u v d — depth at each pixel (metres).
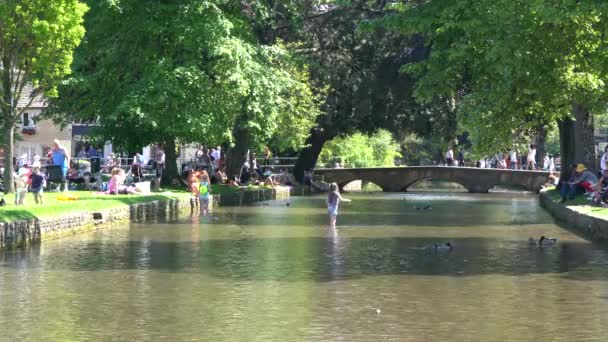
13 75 33.97
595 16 30.94
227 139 50.16
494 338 15.34
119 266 23.22
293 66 60.12
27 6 32.25
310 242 29.75
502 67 34.06
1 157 63.91
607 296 19.19
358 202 58.62
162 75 46.06
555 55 33.53
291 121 66.12
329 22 68.81
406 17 35.88
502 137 40.78
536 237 31.97
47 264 23.44
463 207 52.81
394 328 16.05
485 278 21.61
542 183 79.62
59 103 49.00
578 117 43.91
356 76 70.38
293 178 74.88
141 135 48.59
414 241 30.36
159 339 15.14
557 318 16.91
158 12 47.47
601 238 30.30
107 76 48.16
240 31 50.66
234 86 48.03
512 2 32.72
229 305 18.05
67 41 33.31
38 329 15.83
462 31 36.31
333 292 19.58
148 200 40.41
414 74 42.22
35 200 32.59
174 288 19.92
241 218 40.44
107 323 16.33
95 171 50.19
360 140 99.75
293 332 15.69
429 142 110.38
